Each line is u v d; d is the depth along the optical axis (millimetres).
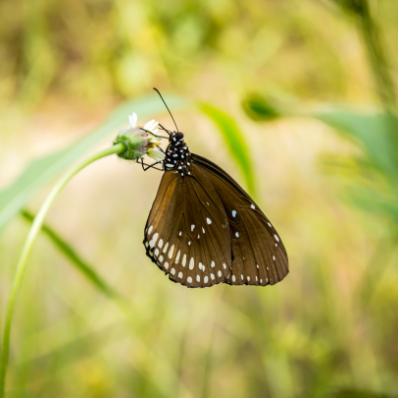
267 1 1233
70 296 867
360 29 780
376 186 826
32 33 958
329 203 896
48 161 760
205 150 917
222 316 890
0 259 850
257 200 823
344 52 1115
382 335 870
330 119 797
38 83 961
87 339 857
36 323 849
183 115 925
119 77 1221
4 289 849
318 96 1144
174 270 772
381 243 871
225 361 883
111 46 1226
